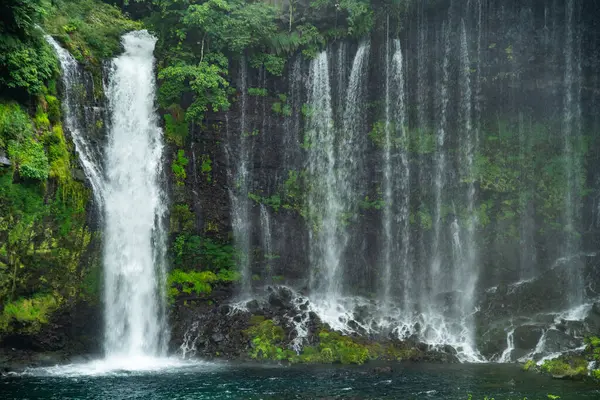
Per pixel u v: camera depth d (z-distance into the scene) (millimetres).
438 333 20766
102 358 18531
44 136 19031
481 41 24484
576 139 24438
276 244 24469
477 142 25000
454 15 24516
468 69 24828
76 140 20484
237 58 24609
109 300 19562
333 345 18734
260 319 20312
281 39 24797
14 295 17359
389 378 15680
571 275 22844
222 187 23891
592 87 24031
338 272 24719
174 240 22297
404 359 18688
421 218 24891
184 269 22281
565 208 24047
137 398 13336
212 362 18141
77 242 19078
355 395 13617
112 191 20953
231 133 24359
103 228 20062
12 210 17422
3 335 16938
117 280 19984
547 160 24547
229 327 19875
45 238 18156
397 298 24062
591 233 23750
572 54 23969
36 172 17938
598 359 16688
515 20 24000
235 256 23406
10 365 16594
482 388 14398
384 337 20406
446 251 24547
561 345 18766
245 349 18891
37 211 18047
